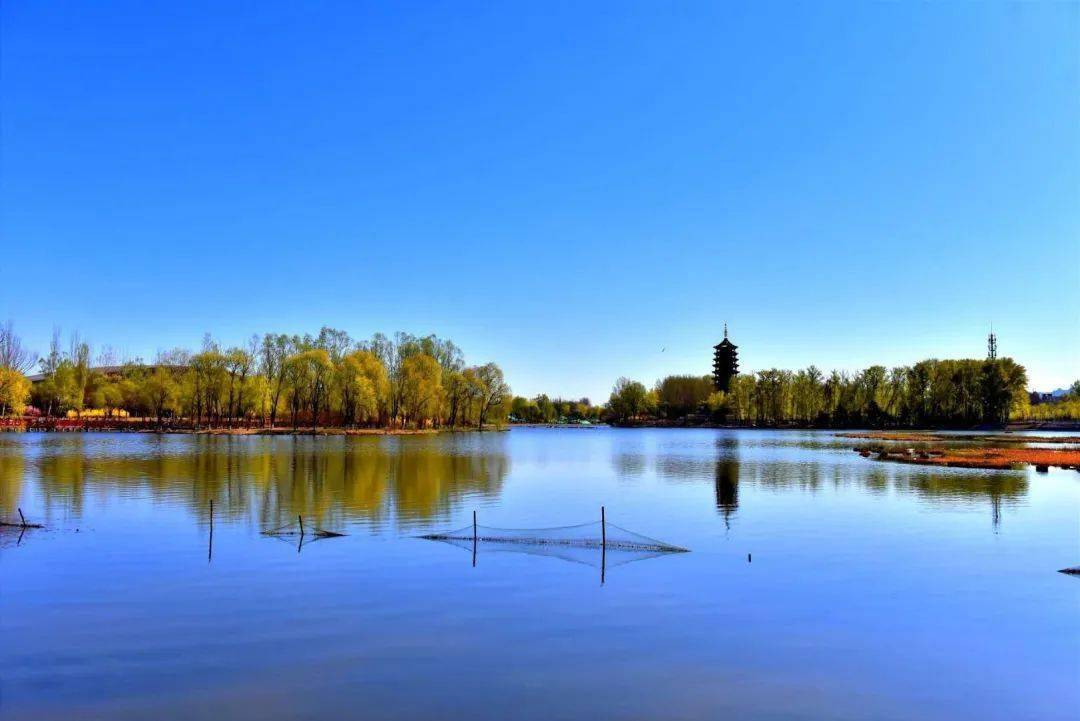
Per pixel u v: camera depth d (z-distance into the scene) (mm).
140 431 130625
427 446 101375
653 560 28969
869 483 56094
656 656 18750
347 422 136250
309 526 35938
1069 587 25297
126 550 30234
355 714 15414
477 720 15156
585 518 39719
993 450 88250
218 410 136750
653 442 129625
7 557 28875
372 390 130000
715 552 30578
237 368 132875
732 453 94562
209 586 24812
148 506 41719
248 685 16812
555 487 54062
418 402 143000
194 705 15812
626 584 25375
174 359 141375
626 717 15375
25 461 68688
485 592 24297
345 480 55625
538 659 18469
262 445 96250
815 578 26359
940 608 22922
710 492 51250
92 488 49250
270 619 21406
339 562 28281
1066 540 33312
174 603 22922
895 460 77875
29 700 16047
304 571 26844
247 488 50000
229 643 19438
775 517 40062
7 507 41094
